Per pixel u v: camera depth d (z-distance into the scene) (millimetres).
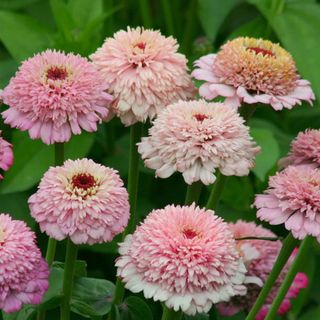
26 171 873
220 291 645
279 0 950
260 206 690
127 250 659
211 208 739
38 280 645
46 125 700
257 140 854
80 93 697
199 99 734
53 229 652
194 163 684
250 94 738
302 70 904
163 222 651
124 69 722
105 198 652
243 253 764
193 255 639
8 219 652
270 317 724
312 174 697
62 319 704
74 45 907
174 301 636
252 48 751
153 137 691
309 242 706
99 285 727
